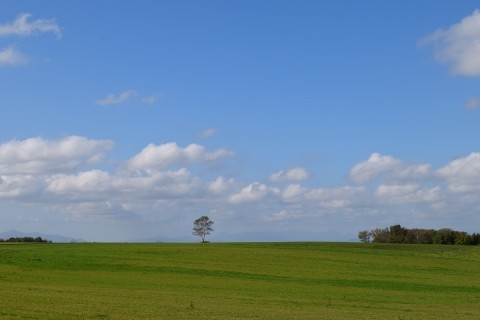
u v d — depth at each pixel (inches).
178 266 3189.0
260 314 1501.0
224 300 1866.4
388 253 4298.7
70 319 1267.2
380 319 1493.6
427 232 6441.9
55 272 2827.3
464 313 1713.8
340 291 2363.4
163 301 1742.1
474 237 6082.7
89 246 4414.4
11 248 4072.3
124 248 4205.2
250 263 3437.5
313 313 1583.4
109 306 1529.3
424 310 1774.1
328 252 4259.4
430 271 3319.4
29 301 1546.5
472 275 3201.3
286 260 3654.0
